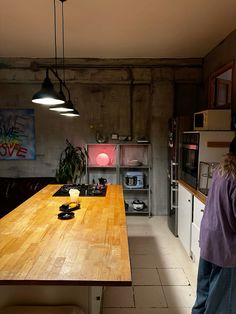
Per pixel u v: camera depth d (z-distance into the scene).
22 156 4.84
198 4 2.65
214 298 1.76
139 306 2.28
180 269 2.89
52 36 3.54
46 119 4.81
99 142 4.73
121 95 4.78
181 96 4.77
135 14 2.88
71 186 3.41
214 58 4.03
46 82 2.22
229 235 1.68
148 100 4.80
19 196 4.21
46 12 2.83
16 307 1.48
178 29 3.29
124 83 4.69
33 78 4.63
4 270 1.33
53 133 4.84
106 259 1.45
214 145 2.98
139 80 4.65
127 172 4.81
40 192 3.14
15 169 4.88
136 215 4.82
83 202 2.66
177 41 3.73
